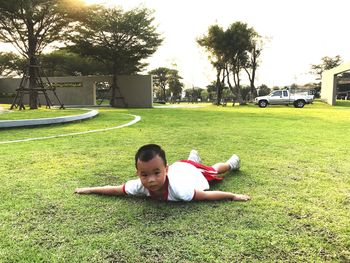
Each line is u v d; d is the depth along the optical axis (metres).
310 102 22.05
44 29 16.62
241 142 5.40
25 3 14.62
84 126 7.98
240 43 24.44
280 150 4.65
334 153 4.42
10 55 31.75
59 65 33.97
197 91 46.59
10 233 1.95
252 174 3.28
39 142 5.37
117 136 6.13
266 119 10.22
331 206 2.38
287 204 2.41
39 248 1.78
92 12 17.38
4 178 3.12
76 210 2.29
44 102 23.02
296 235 1.92
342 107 20.95
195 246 1.79
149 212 2.24
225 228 2.00
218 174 3.04
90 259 1.67
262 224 2.06
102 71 34.03
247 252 1.73
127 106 21.45
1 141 5.49
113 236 1.90
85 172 3.36
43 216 2.19
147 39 21.78
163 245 1.80
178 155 4.32
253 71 30.75
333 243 1.83
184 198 2.38
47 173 3.32
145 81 21.25
